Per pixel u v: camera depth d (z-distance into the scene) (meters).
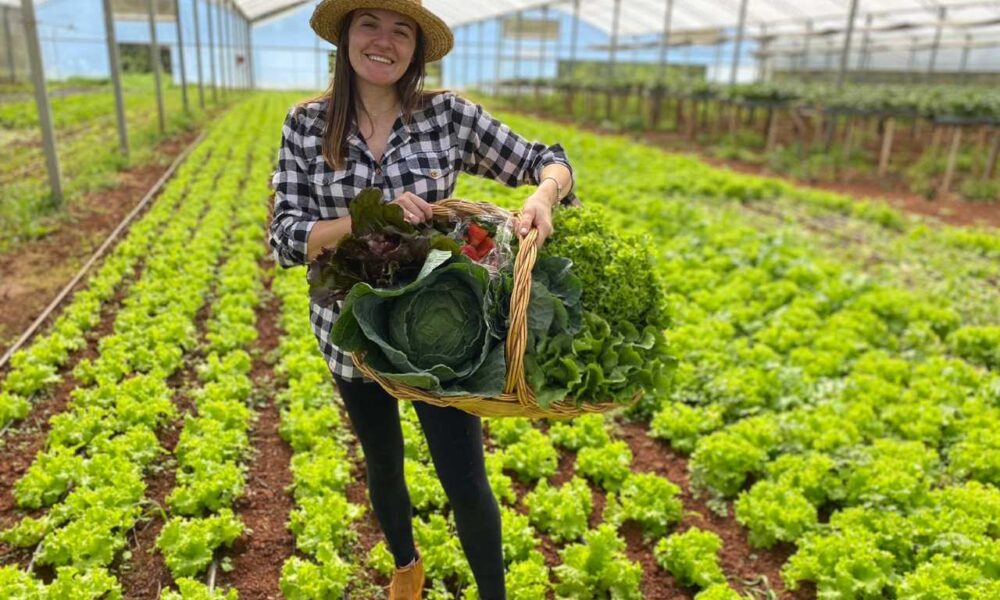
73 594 3.66
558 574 4.10
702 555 4.29
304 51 48.75
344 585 3.96
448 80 51.25
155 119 21.84
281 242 2.86
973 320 8.21
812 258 10.06
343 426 5.61
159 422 5.56
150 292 7.79
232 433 5.15
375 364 2.51
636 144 21.61
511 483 5.04
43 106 10.80
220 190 12.20
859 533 4.44
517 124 23.98
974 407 6.07
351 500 4.84
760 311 8.05
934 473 5.34
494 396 2.46
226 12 34.22
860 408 5.93
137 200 12.33
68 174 13.55
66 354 6.44
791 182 16.88
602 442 5.58
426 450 5.19
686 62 39.88
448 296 2.54
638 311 2.90
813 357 6.90
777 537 4.59
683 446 5.62
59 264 9.01
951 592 3.88
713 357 6.66
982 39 29.11
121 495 4.45
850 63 35.31
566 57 49.62
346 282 2.57
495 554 3.10
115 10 39.22
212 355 6.26
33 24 10.52
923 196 15.64
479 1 35.38
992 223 13.33
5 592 3.66
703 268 9.45
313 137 2.90
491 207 2.88
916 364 7.14
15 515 4.50
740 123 29.36
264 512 4.69
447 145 3.02
